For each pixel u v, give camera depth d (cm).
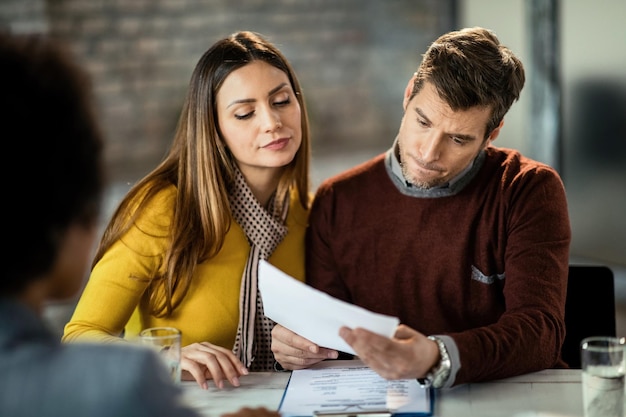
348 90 675
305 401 143
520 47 399
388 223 185
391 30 674
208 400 148
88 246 93
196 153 177
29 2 509
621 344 135
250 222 182
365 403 142
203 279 177
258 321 182
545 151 392
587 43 366
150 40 603
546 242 172
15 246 85
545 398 144
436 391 148
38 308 91
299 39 655
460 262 180
